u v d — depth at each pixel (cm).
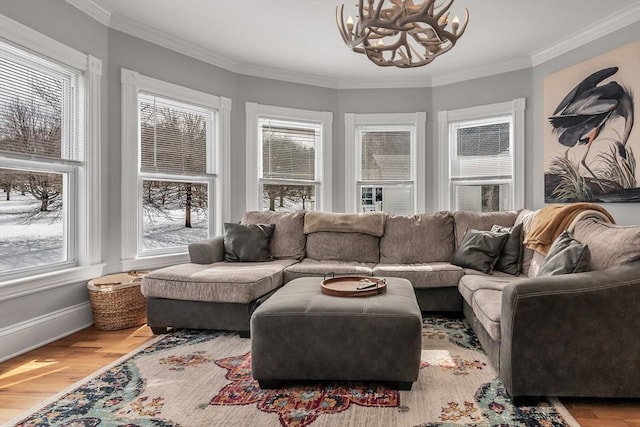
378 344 204
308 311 210
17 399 198
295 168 489
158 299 298
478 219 391
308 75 485
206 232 436
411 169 501
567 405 191
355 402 193
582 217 276
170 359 249
